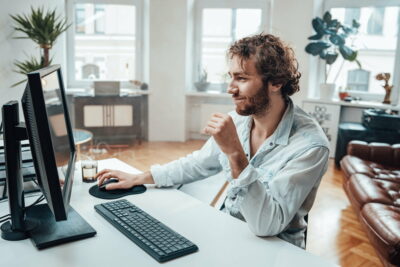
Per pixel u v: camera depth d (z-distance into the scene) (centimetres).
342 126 458
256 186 114
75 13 562
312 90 546
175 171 158
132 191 150
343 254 252
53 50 524
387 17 506
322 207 335
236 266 100
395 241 192
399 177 296
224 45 580
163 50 557
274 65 121
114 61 585
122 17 571
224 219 128
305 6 511
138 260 100
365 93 529
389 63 515
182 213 132
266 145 136
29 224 114
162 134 583
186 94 568
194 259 102
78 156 423
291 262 103
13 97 450
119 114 529
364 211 236
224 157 145
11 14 437
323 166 127
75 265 97
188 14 552
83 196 145
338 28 482
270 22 560
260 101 124
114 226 119
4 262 98
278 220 115
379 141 435
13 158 107
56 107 117
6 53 434
